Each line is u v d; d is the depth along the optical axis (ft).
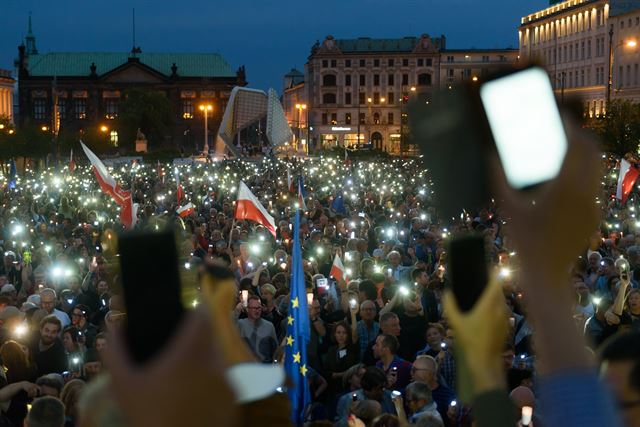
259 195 144.97
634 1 404.16
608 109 233.96
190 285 6.36
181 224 75.72
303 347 33.71
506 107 4.75
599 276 58.70
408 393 31.35
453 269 5.70
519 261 4.80
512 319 38.34
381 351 38.60
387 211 114.93
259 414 5.51
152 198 148.77
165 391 4.32
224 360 4.49
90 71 612.29
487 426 5.57
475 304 5.63
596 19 420.77
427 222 94.48
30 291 65.72
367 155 386.93
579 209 4.63
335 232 87.20
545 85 4.76
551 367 4.73
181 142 610.24
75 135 380.78
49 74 610.24
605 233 86.99
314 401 38.63
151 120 517.55
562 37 460.55
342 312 46.47
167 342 4.37
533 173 4.69
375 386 33.17
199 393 4.36
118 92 604.90
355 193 148.36
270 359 42.06
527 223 4.66
